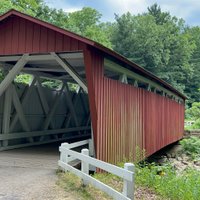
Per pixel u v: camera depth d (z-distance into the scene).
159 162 12.34
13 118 9.23
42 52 7.44
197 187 5.36
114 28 44.84
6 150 8.98
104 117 7.52
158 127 12.80
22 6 16.77
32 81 10.11
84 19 34.44
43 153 8.55
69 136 12.77
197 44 50.66
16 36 7.82
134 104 9.69
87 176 5.04
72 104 12.51
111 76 10.81
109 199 4.61
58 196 4.70
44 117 10.83
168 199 5.11
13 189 5.00
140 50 41.03
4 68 8.95
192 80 44.19
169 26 46.78
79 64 8.99
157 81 11.88
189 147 15.12
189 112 31.22
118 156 8.34
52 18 20.67
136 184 5.98
